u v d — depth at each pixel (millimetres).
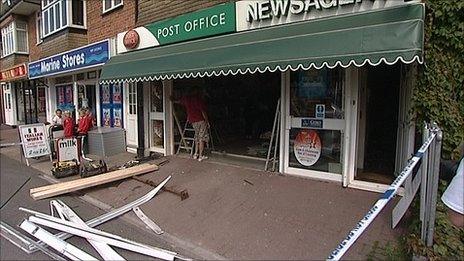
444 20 4098
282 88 6133
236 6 6156
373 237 3852
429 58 4203
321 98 5715
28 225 4605
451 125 4102
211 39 6418
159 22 7801
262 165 6910
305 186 5539
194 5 7238
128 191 6203
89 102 12188
